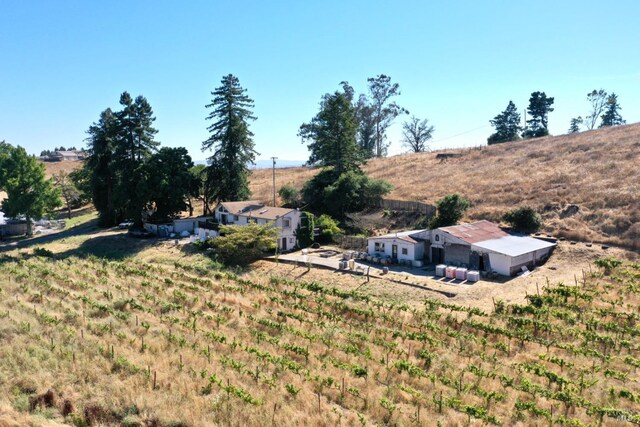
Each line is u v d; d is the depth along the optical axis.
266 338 24.55
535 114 110.75
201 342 23.92
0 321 24.53
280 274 39.41
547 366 21.77
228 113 61.72
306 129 84.31
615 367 21.55
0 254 47.75
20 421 15.80
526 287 33.03
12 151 63.75
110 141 62.94
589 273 34.41
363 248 47.47
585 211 46.72
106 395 17.98
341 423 16.80
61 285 34.22
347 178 58.22
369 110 101.69
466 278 35.72
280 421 16.72
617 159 59.88
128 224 62.84
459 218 49.00
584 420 17.58
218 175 62.56
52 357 20.70
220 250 43.81
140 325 25.84
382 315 27.94
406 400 18.83
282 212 49.09
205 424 16.19
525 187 56.69
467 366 21.89
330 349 23.50
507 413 18.06
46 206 64.88
